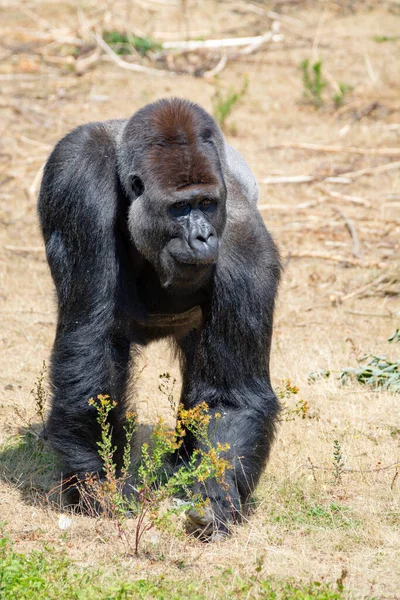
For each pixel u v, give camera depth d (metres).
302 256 23.38
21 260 22.80
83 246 11.24
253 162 29.47
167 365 17.66
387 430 14.86
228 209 11.65
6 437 14.26
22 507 12.01
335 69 38.66
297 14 46.09
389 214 26.09
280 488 12.66
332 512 12.16
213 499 11.31
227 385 11.65
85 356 11.24
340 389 16.48
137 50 39.78
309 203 26.66
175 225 10.68
